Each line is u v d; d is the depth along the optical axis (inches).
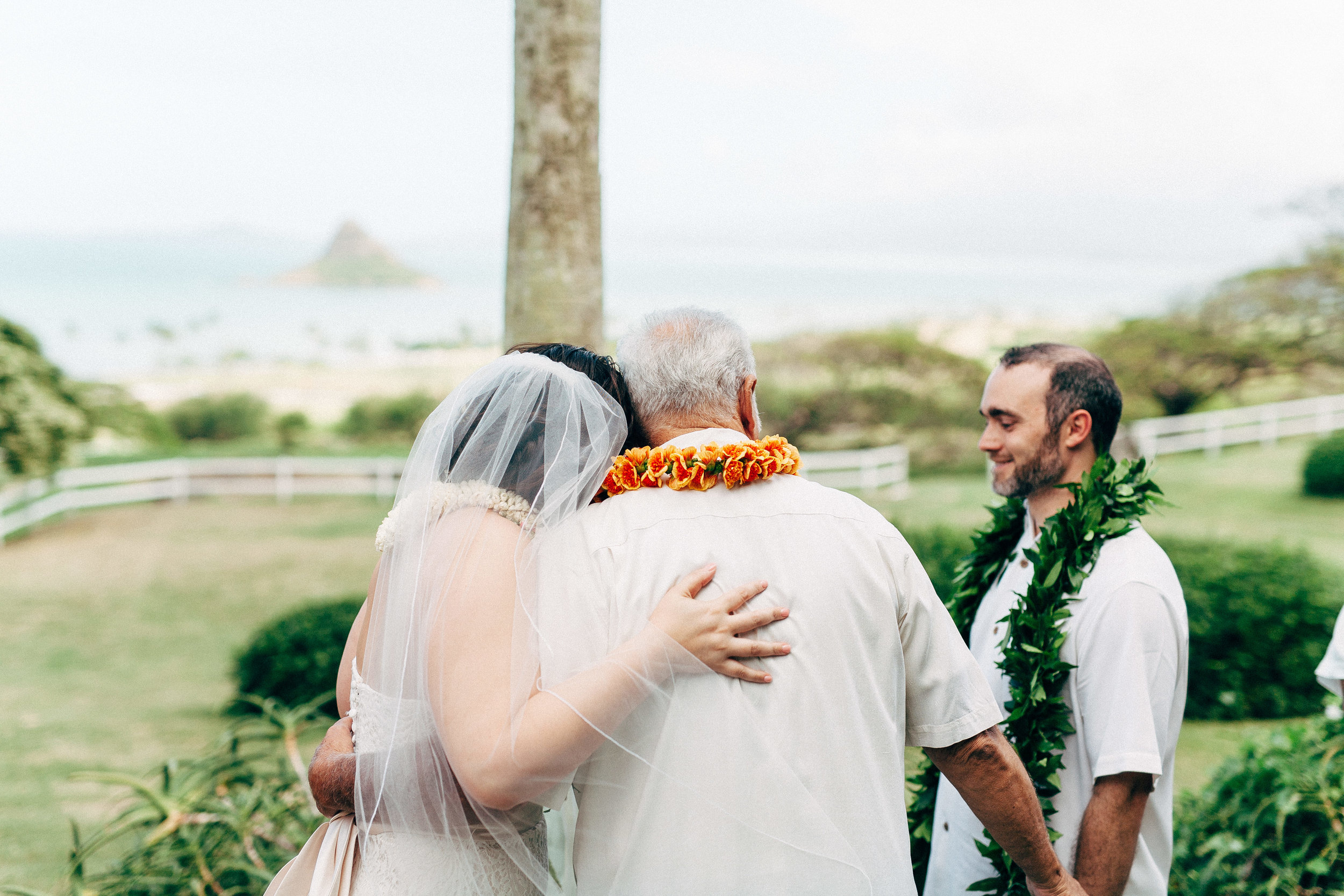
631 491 54.1
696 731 48.6
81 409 523.8
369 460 621.9
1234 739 190.1
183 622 328.2
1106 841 61.8
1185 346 692.7
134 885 95.4
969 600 81.8
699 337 56.8
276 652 221.9
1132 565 65.5
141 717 234.4
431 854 51.6
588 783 50.4
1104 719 63.5
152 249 3476.9
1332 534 413.7
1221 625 201.9
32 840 164.9
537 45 131.1
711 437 55.7
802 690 49.7
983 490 573.6
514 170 135.3
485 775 45.7
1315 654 200.4
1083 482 71.0
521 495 51.6
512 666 47.3
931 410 654.5
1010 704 68.2
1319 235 687.1
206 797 110.7
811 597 50.9
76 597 364.8
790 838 48.4
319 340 1309.1
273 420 818.2
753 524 52.4
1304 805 96.0
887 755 52.3
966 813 71.3
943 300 1743.4
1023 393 73.0
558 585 51.4
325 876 55.0
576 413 52.7
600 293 137.5
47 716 235.0
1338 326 667.4
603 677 47.0
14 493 489.1
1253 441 635.5
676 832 48.4
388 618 52.5
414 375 1175.6
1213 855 103.9
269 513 545.6
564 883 60.1
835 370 669.3
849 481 580.7
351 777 54.7
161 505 571.2
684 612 48.9
